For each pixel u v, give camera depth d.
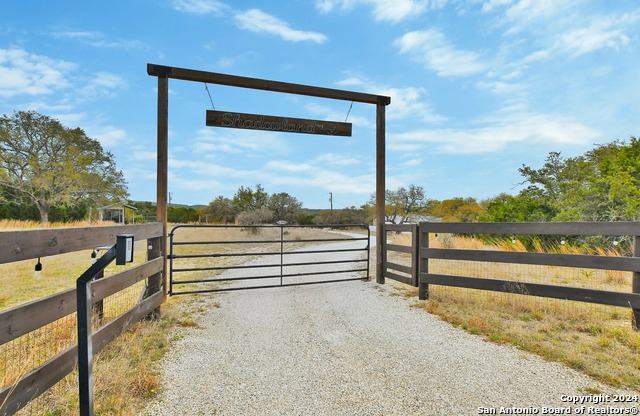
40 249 2.31
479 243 12.55
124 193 40.41
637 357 3.21
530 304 4.88
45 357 3.01
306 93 6.63
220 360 3.30
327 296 5.95
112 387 2.60
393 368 3.12
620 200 10.20
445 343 3.71
